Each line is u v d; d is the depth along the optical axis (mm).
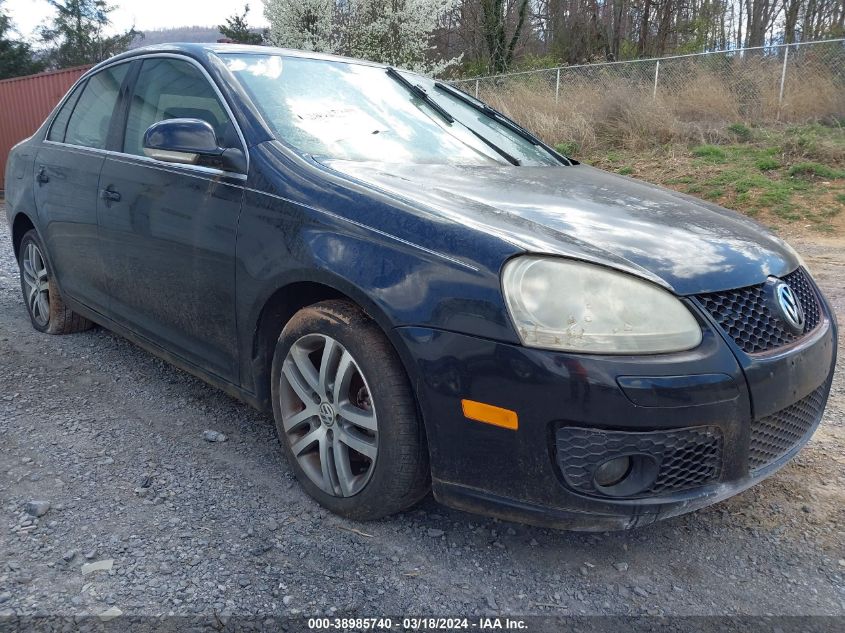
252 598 1986
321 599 1999
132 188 3104
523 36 26906
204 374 2922
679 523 2469
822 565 2238
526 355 1863
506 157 3238
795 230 8477
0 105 16266
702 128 12250
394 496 2219
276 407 2557
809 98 12305
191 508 2441
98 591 1986
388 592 2043
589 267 1938
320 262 2217
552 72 14656
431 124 3266
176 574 2074
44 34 46531
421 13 15758
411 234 2096
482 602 2020
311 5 15531
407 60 16109
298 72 3125
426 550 2252
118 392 3469
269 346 2613
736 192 9750
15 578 2027
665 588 2115
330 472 2389
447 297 1976
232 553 2189
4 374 3658
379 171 2520
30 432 2996
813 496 2645
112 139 3420
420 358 2012
